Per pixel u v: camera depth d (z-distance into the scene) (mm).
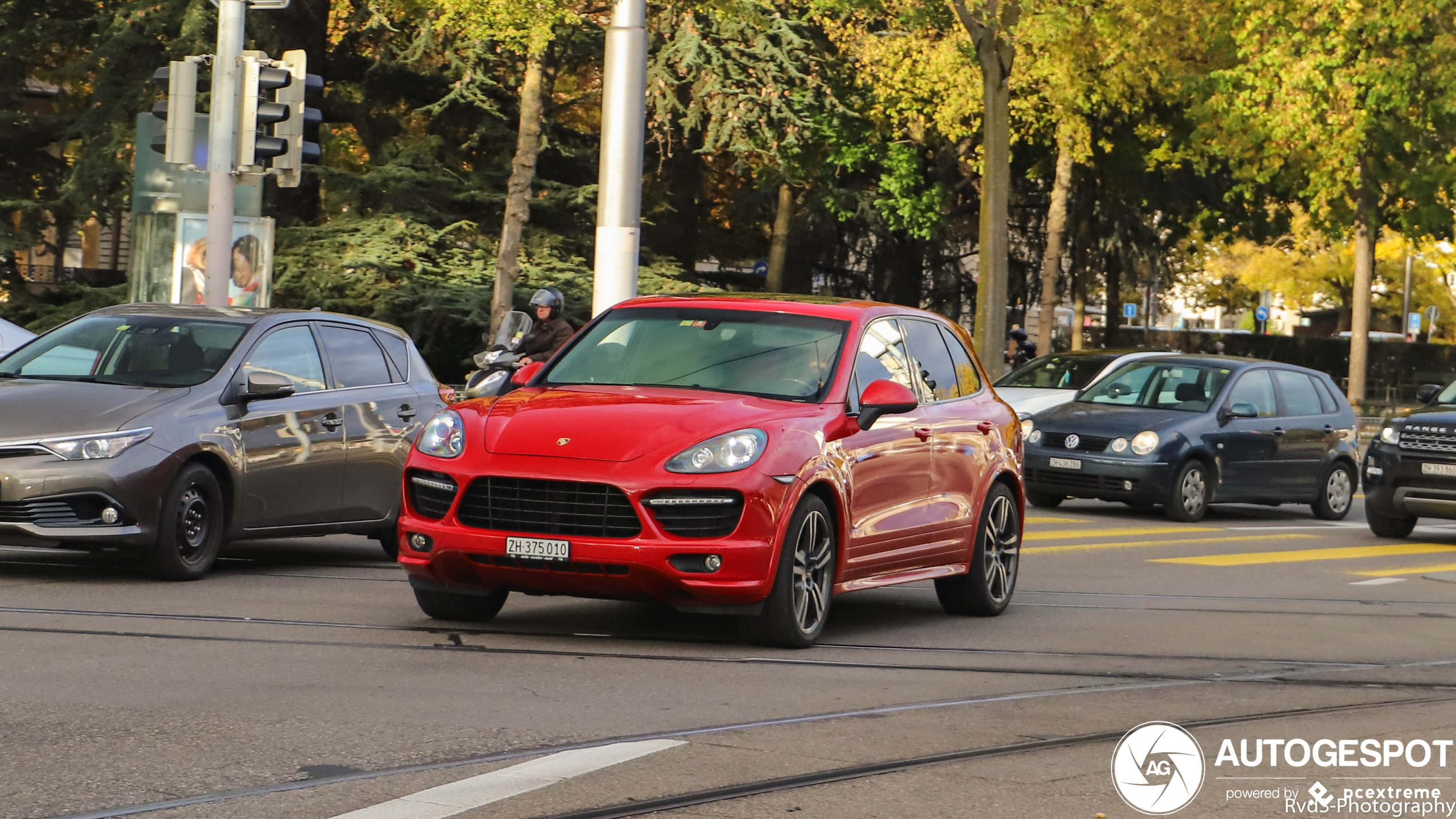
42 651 10023
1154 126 49031
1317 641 12555
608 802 6828
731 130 42875
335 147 48906
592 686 9461
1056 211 47156
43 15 42875
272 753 7523
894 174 50281
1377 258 90250
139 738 7730
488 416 11156
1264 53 41625
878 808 6883
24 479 12898
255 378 14164
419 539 11039
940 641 11883
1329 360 74625
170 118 20984
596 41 43906
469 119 43781
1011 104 41844
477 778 7160
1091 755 8078
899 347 12828
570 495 10594
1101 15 38750
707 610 10664
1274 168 44031
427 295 40500
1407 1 40531
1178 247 66438
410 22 40906
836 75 46844
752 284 61125
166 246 26859
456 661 10141
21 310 40781
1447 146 45188
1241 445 24672
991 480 13430
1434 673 11109
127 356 14477
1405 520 22703
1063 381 28672
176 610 11906
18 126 42688
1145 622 13430
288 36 42375
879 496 11914
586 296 43062
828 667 10492
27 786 6789
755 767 7555
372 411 15477
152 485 13242
